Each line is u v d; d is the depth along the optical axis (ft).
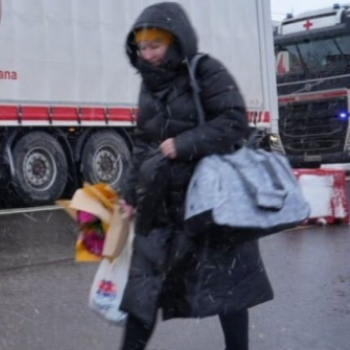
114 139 45.21
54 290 20.97
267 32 51.65
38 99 40.52
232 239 11.14
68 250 27.30
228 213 10.66
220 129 10.99
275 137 51.85
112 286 11.66
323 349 15.62
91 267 24.17
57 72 41.34
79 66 42.34
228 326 12.06
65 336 16.55
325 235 30.07
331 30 60.64
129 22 44.62
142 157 11.71
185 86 11.23
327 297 19.77
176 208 11.30
